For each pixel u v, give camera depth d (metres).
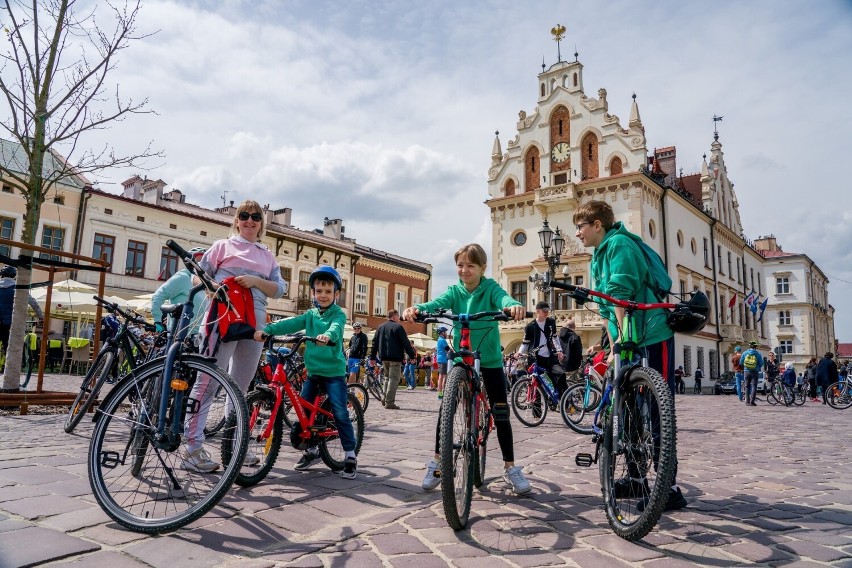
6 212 23.58
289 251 34.00
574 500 3.67
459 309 3.93
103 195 25.97
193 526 2.81
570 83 30.45
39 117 7.93
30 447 4.71
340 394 4.27
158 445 2.90
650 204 28.44
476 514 3.27
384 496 3.62
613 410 3.21
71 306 18.14
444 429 2.85
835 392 15.90
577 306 27.61
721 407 15.29
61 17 8.02
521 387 8.72
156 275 27.69
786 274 58.28
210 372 2.97
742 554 2.70
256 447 3.74
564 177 29.88
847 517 3.42
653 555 2.67
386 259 40.38
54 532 2.62
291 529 2.87
